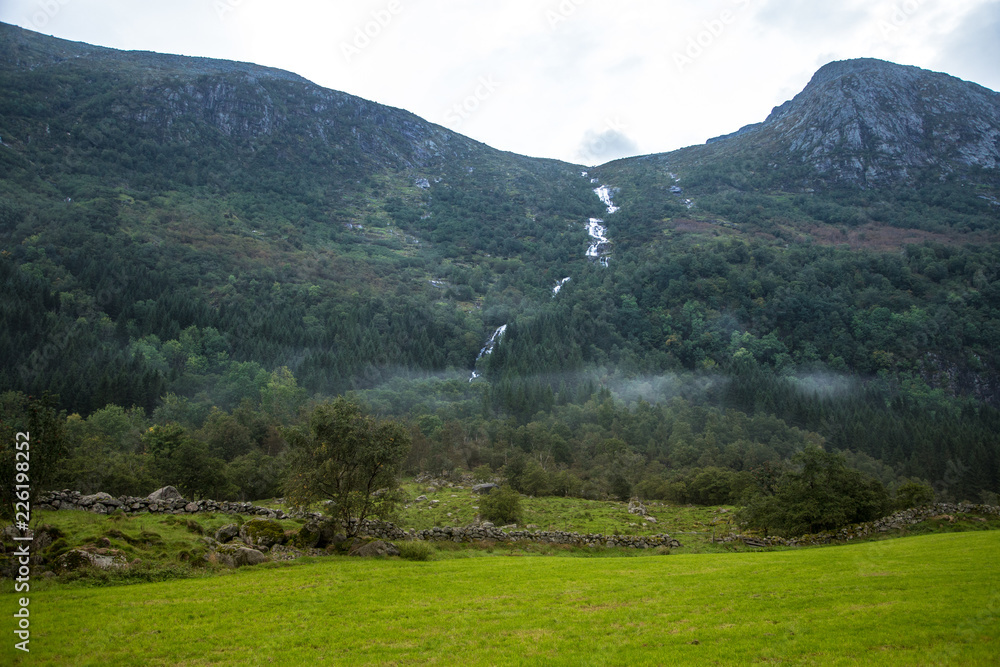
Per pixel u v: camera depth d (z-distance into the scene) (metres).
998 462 104.50
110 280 187.88
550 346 194.25
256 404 126.00
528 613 18.61
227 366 151.00
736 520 55.84
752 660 13.48
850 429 132.62
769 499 50.28
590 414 133.25
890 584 20.23
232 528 30.53
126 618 17.50
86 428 87.06
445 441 101.19
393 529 35.94
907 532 41.88
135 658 14.52
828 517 45.25
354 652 15.02
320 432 33.56
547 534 42.09
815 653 13.63
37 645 15.16
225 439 87.75
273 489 69.38
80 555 22.61
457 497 69.56
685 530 55.03
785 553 33.91
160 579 22.97
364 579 23.92
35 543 23.92
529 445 108.56
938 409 168.38
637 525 56.72
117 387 116.31
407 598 20.75
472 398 149.12
